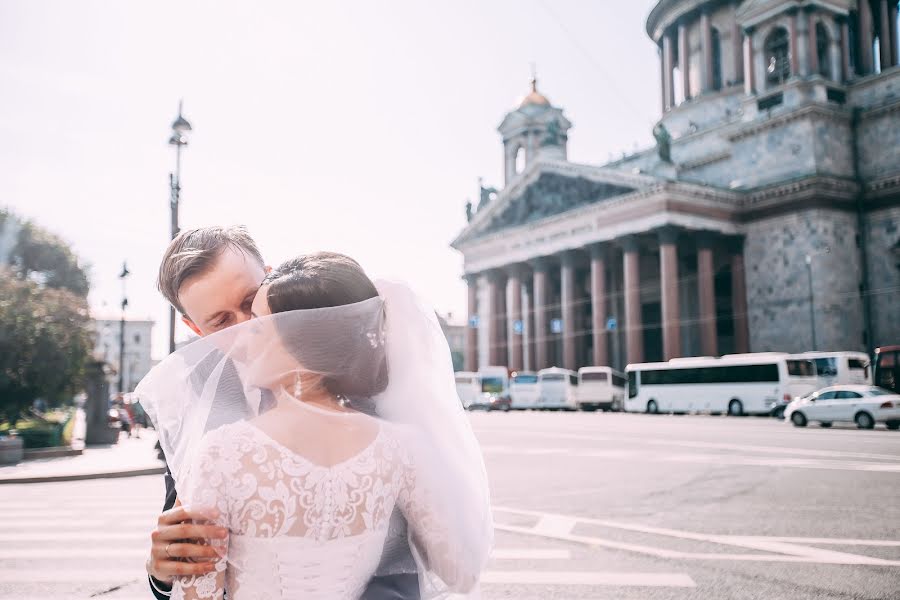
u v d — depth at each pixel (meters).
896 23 71.31
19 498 13.80
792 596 6.37
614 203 61.56
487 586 6.78
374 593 2.03
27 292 38.88
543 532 9.45
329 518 1.80
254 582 1.76
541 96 86.88
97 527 10.31
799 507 10.94
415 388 2.32
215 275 2.59
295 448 1.83
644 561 7.76
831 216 57.19
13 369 36.09
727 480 14.05
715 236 61.00
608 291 74.69
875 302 57.38
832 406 30.22
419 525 2.08
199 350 2.02
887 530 9.19
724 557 7.88
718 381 47.47
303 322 1.97
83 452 24.81
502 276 76.94
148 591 6.82
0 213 75.69
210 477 1.76
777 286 58.59
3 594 6.70
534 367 72.56
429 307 2.49
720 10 75.69
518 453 20.25
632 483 13.98
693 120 74.56
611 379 58.94
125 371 134.75
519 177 73.06
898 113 58.09
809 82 59.28
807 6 60.78
